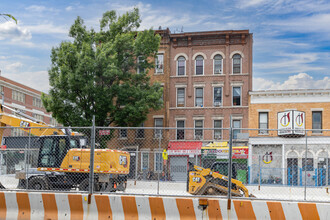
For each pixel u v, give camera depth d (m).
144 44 33.59
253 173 26.64
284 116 34.66
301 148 34.12
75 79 31.16
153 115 38.69
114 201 10.20
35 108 70.81
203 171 15.03
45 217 10.40
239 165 24.05
